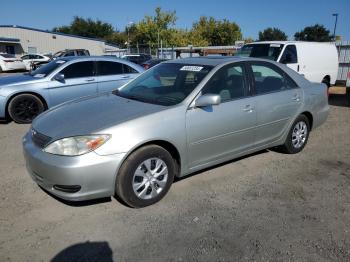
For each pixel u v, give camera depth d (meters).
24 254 2.85
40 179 3.39
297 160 5.12
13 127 6.99
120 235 3.13
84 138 3.20
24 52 44.69
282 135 5.02
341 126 7.43
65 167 3.12
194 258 2.83
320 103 5.54
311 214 3.54
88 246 2.97
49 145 3.29
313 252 2.93
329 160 5.15
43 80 7.31
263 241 3.07
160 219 3.40
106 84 8.00
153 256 2.85
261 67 4.75
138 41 48.34
